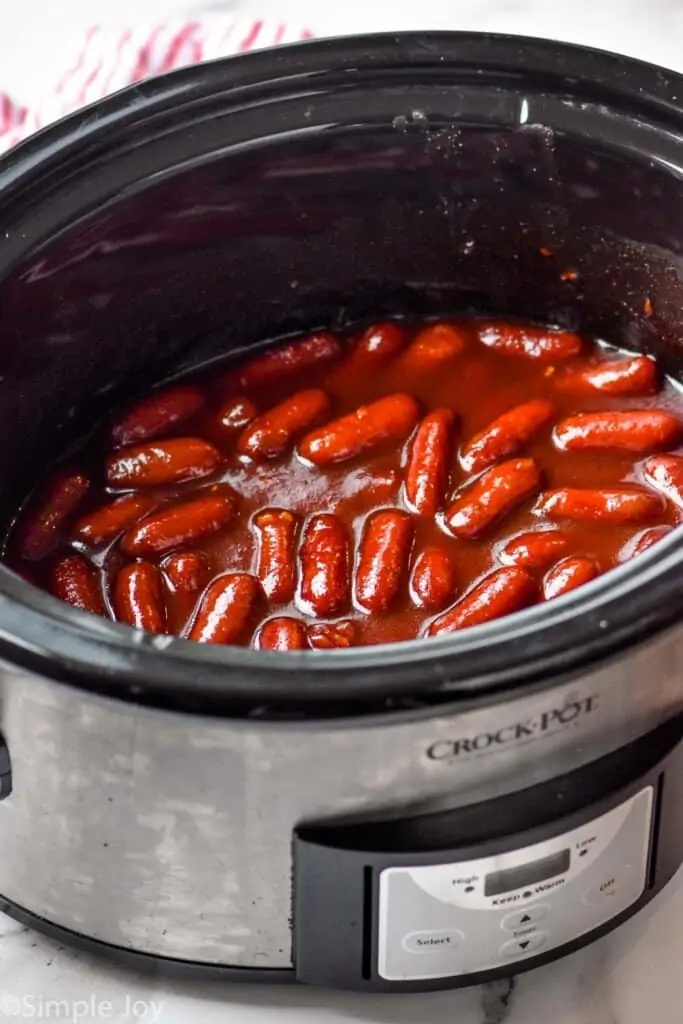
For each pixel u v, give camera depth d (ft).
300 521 4.50
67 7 5.47
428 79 4.49
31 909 4.16
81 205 4.40
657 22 5.34
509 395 4.68
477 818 3.88
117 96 4.44
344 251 4.70
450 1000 4.14
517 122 4.49
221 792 3.84
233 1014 4.13
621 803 3.93
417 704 3.71
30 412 4.55
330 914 3.96
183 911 4.02
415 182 4.60
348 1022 4.12
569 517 4.44
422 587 4.33
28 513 4.57
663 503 4.45
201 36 5.25
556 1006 4.13
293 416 4.61
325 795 3.84
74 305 4.50
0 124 5.20
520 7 5.39
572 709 3.81
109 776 3.87
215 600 4.34
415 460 4.52
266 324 4.77
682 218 4.46
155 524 4.46
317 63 4.48
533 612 3.76
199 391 4.70
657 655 3.82
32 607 3.79
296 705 3.71
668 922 4.21
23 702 3.84
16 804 3.99
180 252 4.58
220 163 4.48
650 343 4.70
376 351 4.73
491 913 3.99
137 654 3.74
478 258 4.72
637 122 4.43
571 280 4.70
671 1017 4.11
